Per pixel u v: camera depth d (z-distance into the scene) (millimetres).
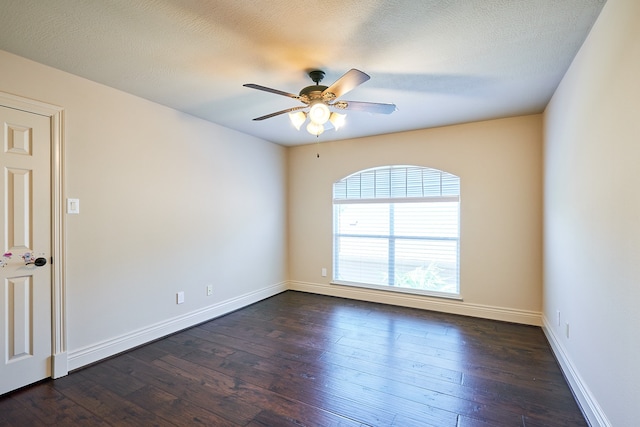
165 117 3100
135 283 2836
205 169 3533
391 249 4246
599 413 1693
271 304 4191
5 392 2068
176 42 1969
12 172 2094
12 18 1714
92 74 2406
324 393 2125
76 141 2422
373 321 3525
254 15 1695
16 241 2115
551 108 2861
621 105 1435
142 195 2893
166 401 2033
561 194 2502
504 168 3512
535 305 3391
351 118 3475
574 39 1914
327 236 4648
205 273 3535
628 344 1385
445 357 2648
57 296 2297
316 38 1916
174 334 3152
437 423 1827
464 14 1679
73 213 2400
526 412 1921
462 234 3725
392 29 1818
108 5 1608
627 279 1393
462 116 3422
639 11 1263
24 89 2148
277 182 4727
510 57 2135
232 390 2160
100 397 2072
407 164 4023
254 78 2479
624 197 1414
